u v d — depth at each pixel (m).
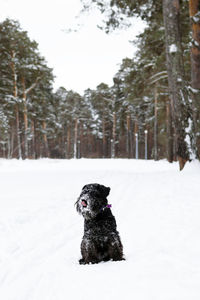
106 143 82.62
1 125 34.09
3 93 36.12
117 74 53.56
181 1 17.11
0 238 5.66
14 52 35.19
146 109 52.44
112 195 10.37
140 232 5.36
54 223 6.76
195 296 2.62
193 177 12.34
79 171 21.14
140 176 15.82
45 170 23.14
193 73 14.70
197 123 14.55
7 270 4.07
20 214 7.53
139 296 2.71
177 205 7.51
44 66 37.66
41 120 50.72
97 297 2.81
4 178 16.66
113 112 63.03
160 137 43.56
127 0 17.56
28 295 3.20
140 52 27.50
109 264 3.74
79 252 4.71
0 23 33.28
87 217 3.85
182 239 4.64
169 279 3.05
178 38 15.51
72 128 83.38
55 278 3.56
